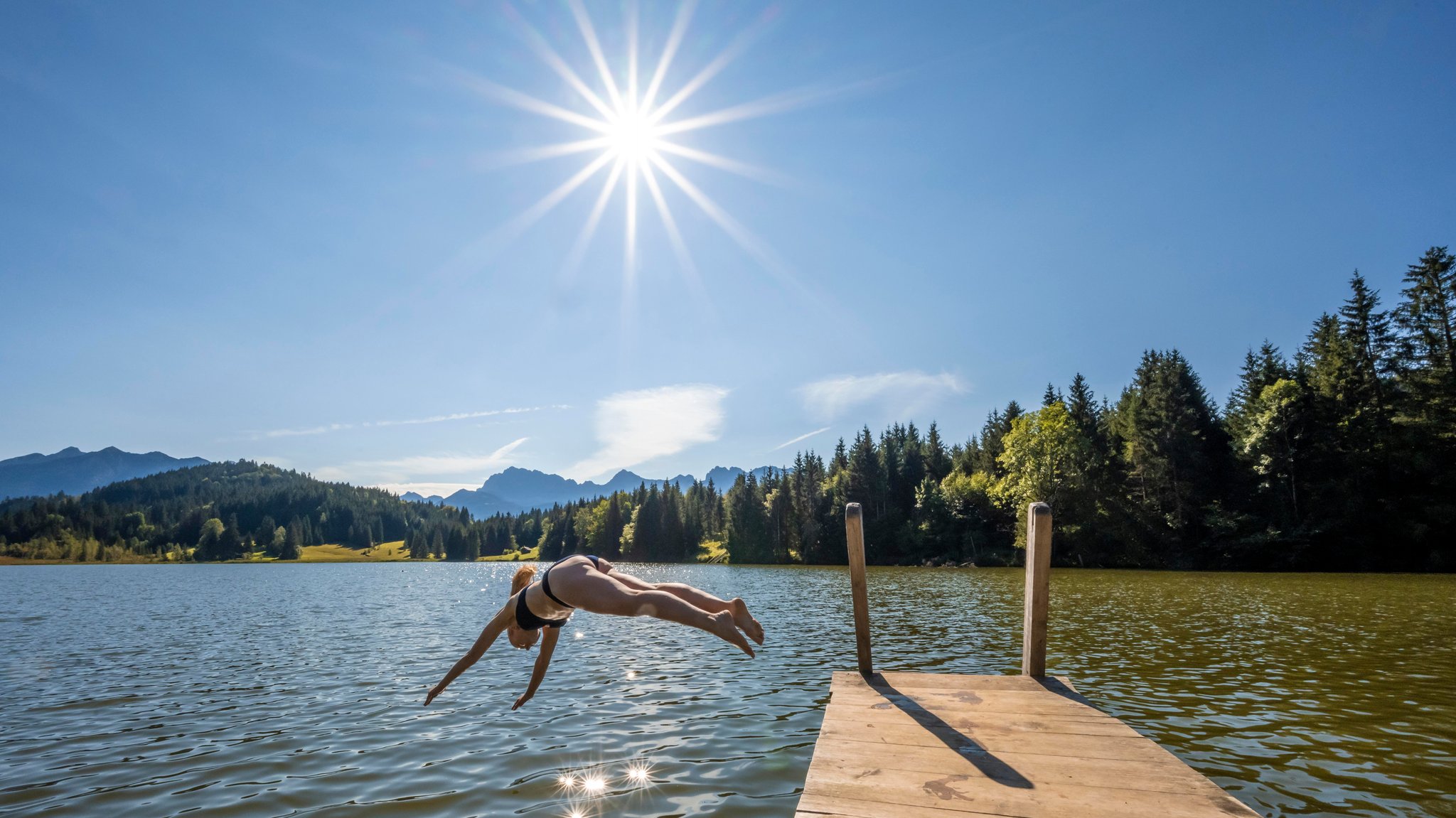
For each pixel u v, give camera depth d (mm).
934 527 89688
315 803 8039
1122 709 11758
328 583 75688
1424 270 54906
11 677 16812
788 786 8438
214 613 36031
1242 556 60188
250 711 12883
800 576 69500
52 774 9266
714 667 16656
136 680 16266
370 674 16844
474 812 7719
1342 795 7801
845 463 127875
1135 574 55781
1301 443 60594
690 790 8344
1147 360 79125
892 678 6855
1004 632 21984
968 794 3990
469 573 115250
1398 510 54438
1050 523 6867
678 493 145500
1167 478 66688
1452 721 10812
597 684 14750
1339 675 14383
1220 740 9914
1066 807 3801
